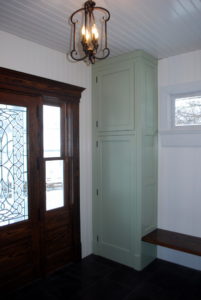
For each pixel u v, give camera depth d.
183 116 2.96
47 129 2.78
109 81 3.05
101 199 3.19
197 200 2.84
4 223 2.38
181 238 2.80
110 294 2.39
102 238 3.19
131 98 2.85
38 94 2.60
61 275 2.74
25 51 2.51
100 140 3.18
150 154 2.98
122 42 2.58
